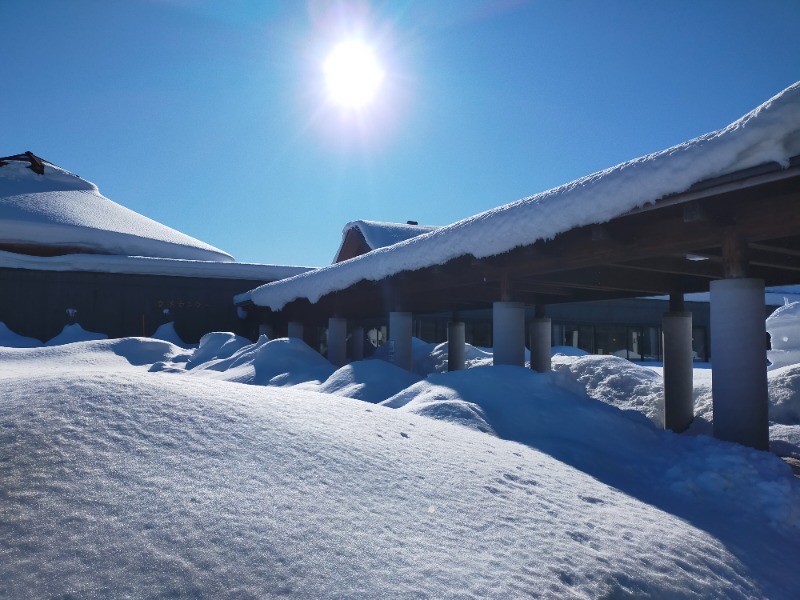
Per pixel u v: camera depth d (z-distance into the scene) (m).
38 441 3.21
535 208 7.26
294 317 19.38
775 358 13.66
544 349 13.34
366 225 27.22
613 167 6.40
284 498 3.03
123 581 2.19
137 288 25.44
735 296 5.96
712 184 5.32
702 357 29.55
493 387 7.52
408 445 4.50
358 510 3.10
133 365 17.81
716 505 4.80
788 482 5.08
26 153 38.66
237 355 16.34
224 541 2.52
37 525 2.47
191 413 3.96
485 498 3.70
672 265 8.77
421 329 27.48
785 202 5.53
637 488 4.94
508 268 9.24
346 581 2.41
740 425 5.91
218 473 3.18
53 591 2.10
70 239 29.34
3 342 22.69
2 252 24.06
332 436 4.17
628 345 29.61
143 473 3.03
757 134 4.78
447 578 2.58
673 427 10.15
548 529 3.38
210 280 26.30
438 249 9.17
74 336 23.92
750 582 3.36
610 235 6.86
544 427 6.56
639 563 3.14
